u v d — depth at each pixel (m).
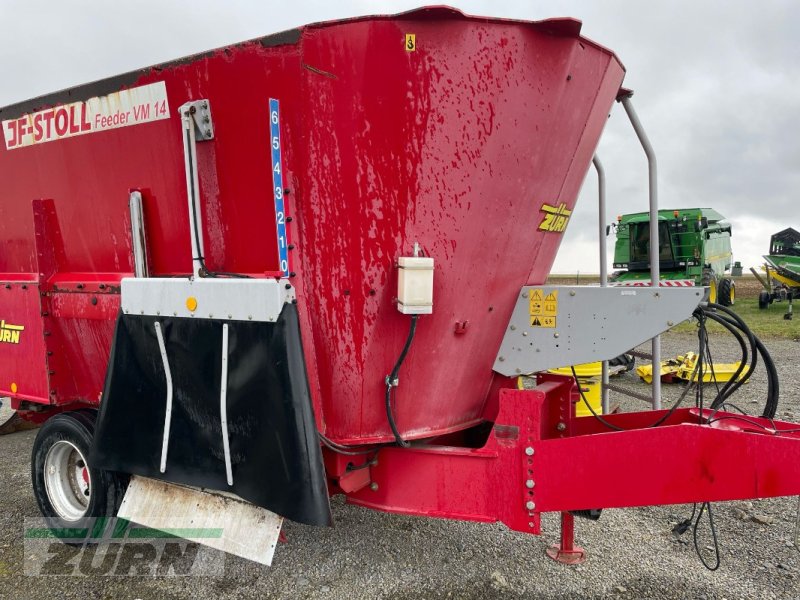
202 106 2.52
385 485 2.68
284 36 2.28
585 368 4.91
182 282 2.52
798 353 9.97
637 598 2.73
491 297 2.69
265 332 2.27
